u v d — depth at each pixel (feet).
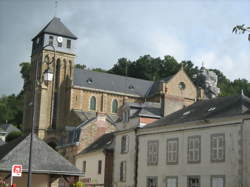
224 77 429.79
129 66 375.25
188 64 391.65
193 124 119.65
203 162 114.73
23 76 397.60
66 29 275.18
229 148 107.96
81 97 262.26
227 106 117.80
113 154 154.71
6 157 96.53
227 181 106.93
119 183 146.92
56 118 261.65
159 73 373.20
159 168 129.08
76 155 182.39
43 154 101.14
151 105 161.48
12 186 72.13
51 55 267.18
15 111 388.57
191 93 270.87
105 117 191.62
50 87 261.85
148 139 135.95
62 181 128.77
